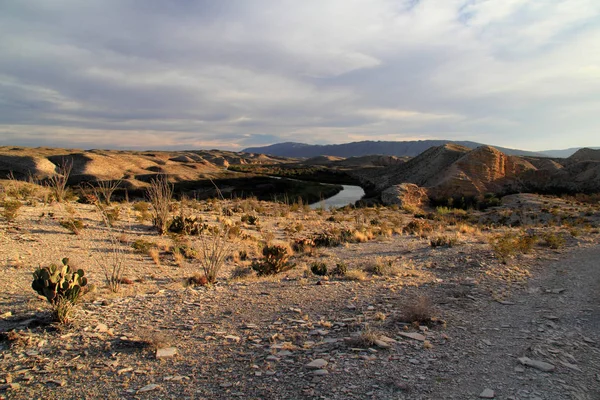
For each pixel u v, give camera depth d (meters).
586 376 4.09
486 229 24.70
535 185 66.81
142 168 104.62
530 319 6.00
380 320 5.79
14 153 92.31
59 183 22.19
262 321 5.89
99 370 4.13
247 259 12.83
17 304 6.55
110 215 16.58
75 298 5.96
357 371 4.05
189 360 4.41
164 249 13.05
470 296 7.29
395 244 16.81
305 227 22.73
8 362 4.31
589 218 31.08
